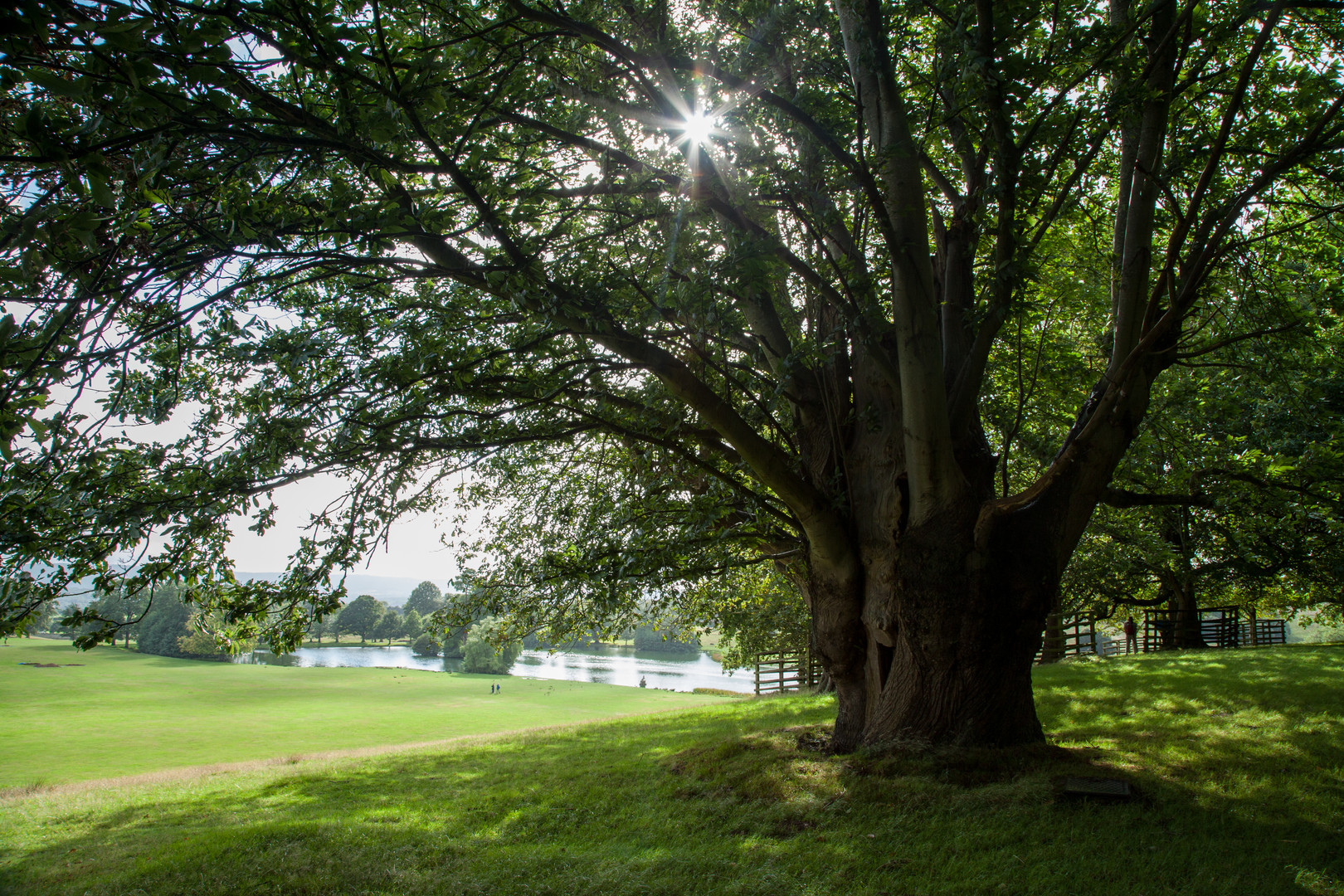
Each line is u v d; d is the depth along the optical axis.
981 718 7.90
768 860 6.10
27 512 5.95
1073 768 7.28
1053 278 12.39
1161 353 8.20
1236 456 13.08
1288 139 9.20
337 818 9.09
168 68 4.45
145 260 5.85
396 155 6.05
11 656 66.00
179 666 60.06
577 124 8.41
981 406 13.06
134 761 20.62
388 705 36.56
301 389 7.50
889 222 7.23
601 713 33.19
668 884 5.82
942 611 7.98
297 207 6.63
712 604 15.98
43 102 4.86
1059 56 7.37
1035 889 5.08
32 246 3.90
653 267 8.16
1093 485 8.33
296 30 5.00
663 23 7.36
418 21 7.09
